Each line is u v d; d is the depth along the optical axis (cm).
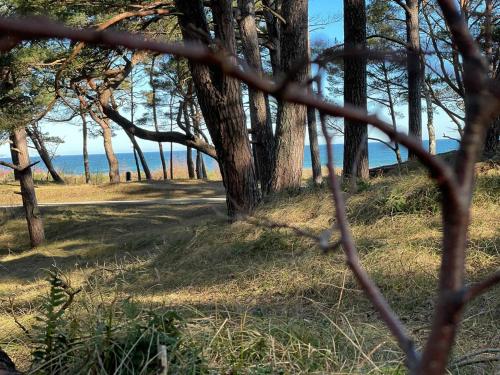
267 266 665
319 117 81
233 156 952
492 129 982
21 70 1084
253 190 973
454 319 63
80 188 2658
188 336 325
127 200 2398
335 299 522
